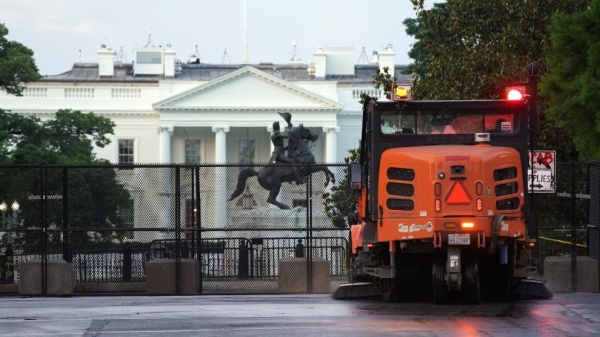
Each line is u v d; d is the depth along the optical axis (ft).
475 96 351.87
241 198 328.70
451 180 195.83
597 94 323.98
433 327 172.35
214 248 294.25
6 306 225.76
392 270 201.87
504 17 367.45
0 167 270.87
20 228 270.87
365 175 212.84
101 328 177.47
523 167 205.98
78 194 281.74
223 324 180.34
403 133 206.69
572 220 255.50
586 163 255.70
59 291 266.98
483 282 214.07
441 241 195.72
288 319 186.09
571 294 239.30
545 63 354.95
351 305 208.74
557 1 361.30
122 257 309.42
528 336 161.99
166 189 290.56
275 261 321.52
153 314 198.59
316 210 341.82
